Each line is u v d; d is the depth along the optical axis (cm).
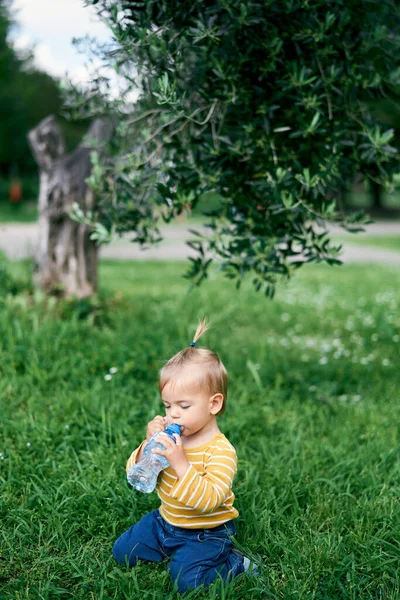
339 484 371
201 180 420
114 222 476
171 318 799
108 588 279
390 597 276
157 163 449
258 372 588
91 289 788
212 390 282
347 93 414
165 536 288
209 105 407
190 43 393
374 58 422
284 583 284
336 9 389
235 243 441
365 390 573
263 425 466
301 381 571
